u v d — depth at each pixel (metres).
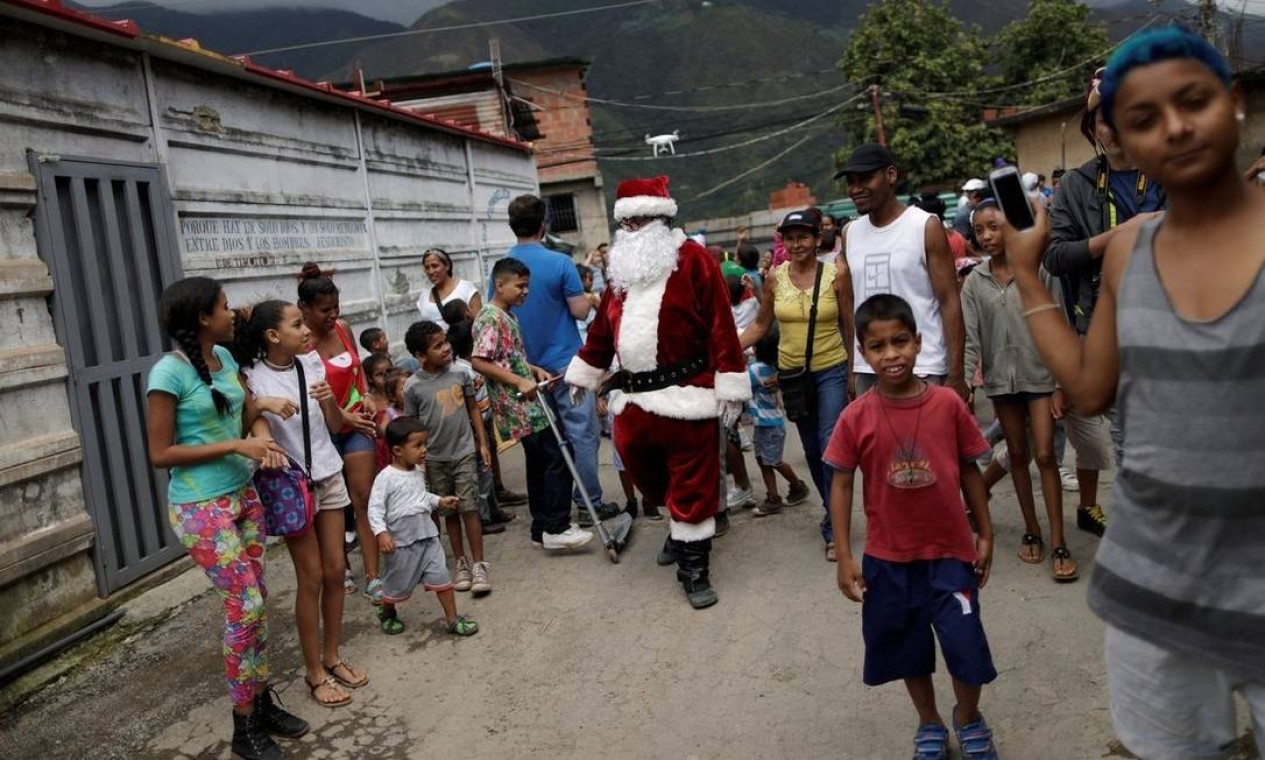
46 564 4.80
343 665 4.44
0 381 4.60
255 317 4.10
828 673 4.07
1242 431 1.77
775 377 6.05
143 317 5.71
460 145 12.23
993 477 5.35
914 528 3.13
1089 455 5.12
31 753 4.00
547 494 5.87
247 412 3.96
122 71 5.73
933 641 3.21
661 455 5.22
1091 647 4.00
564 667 4.41
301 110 8.09
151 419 3.58
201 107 6.55
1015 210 2.17
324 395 4.30
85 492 5.10
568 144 29.28
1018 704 3.64
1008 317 4.71
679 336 4.99
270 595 5.66
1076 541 5.16
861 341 3.17
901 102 34.19
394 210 9.99
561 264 6.23
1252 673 1.81
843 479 3.27
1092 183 4.02
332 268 8.41
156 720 4.21
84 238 5.23
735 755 3.54
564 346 6.26
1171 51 1.75
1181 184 1.79
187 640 5.02
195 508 3.69
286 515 4.05
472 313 7.67
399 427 4.78
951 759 3.29
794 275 5.38
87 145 5.40
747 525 6.14
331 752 3.85
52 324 5.00
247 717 3.82
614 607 5.05
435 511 5.58
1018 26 36.72
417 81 20.73
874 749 3.48
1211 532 1.83
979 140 33.50
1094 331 2.09
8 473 4.61
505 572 5.75
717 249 11.17
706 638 4.55
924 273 4.49
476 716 4.04
